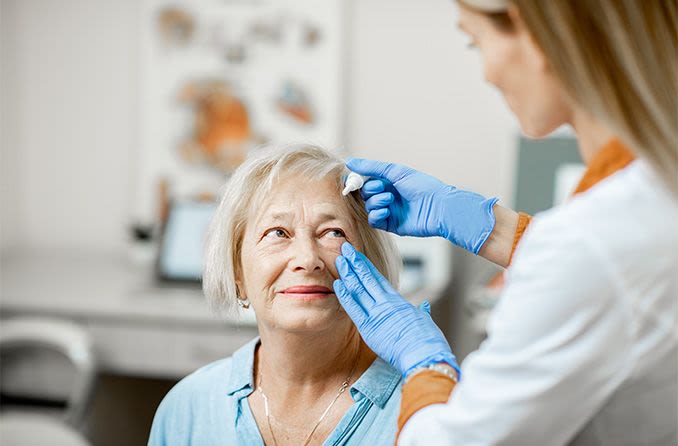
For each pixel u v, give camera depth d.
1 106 3.59
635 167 0.87
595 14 0.82
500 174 3.40
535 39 0.85
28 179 3.70
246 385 1.20
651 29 0.81
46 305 2.91
